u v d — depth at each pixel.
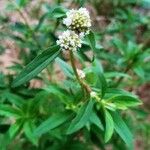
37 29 0.14
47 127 0.10
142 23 0.18
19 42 0.14
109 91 0.10
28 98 0.12
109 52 0.17
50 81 0.15
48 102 0.12
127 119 0.15
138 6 0.22
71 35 0.09
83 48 0.11
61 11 0.10
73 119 0.09
